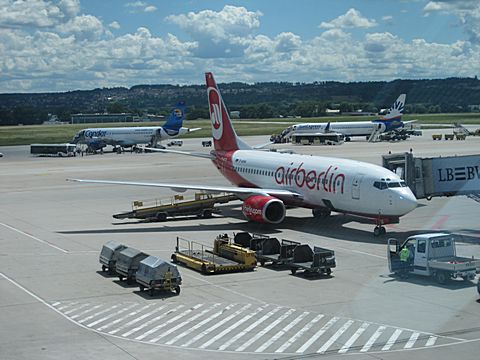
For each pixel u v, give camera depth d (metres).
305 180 56.75
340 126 182.38
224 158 70.56
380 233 51.56
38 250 48.75
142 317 31.39
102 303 34.09
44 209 71.56
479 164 50.47
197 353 26.05
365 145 165.38
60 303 34.19
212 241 51.59
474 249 32.91
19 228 59.09
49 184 95.12
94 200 78.69
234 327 29.33
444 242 34.19
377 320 26.38
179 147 175.88
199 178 99.62
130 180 97.81
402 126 174.50
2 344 27.53
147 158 140.75
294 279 38.44
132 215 62.22
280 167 60.81
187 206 63.91
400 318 26.23
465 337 24.88
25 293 36.28
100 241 52.25
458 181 52.28
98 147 161.12
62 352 26.45
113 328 29.72
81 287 37.59
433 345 24.39
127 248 40.19
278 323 29.56
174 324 30.12
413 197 48.84
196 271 41.41
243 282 38.12
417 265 34.72
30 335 28.80
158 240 52.38
